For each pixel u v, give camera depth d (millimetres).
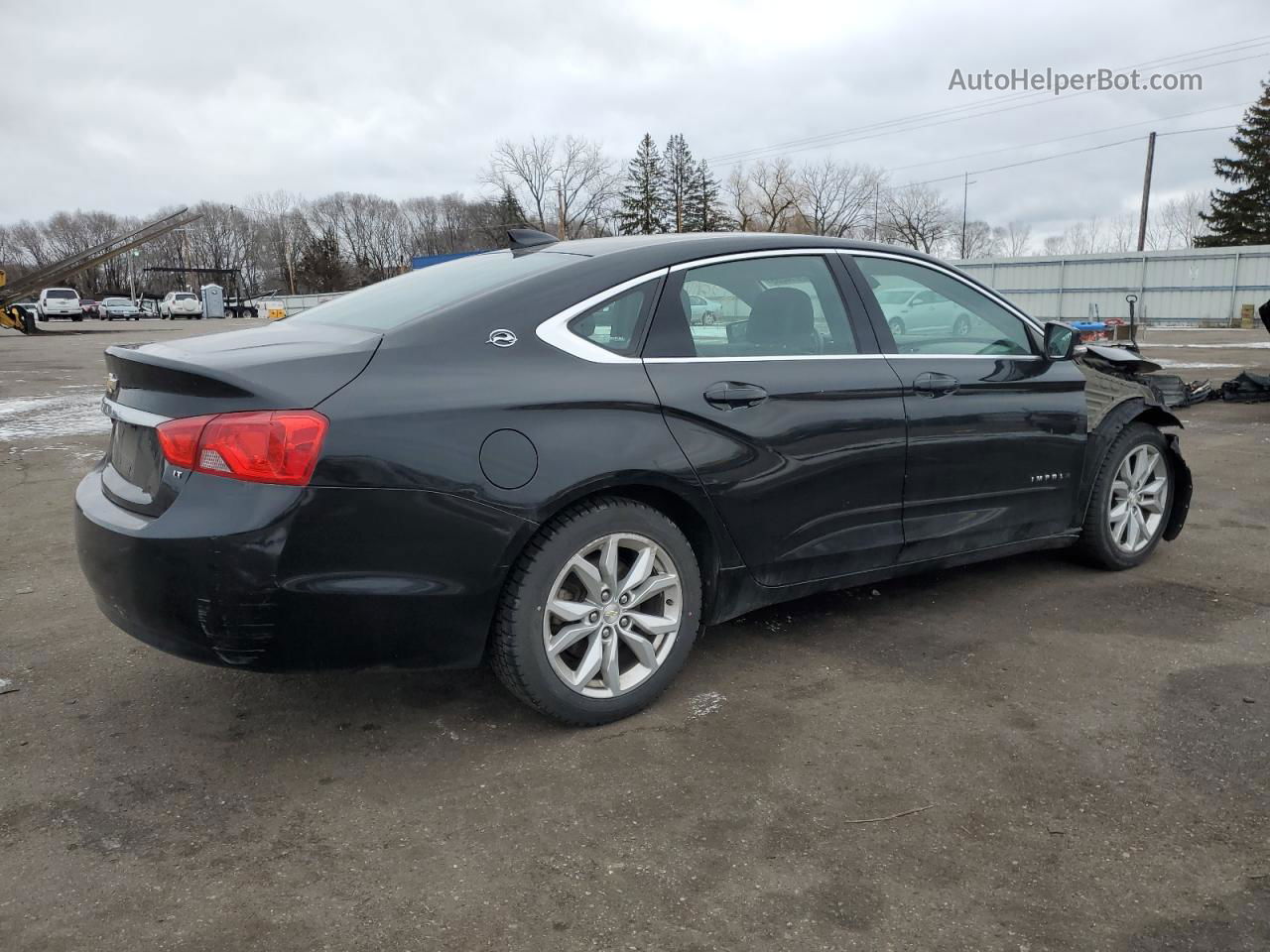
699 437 2900
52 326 43156
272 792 2525
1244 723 2859
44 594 4184
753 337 3152
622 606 2846
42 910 2039
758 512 3059
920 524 3521
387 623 2469
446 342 2619
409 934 1961
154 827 2363
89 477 2910
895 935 1945
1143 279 33812
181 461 2365
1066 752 2695
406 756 2715
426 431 2457
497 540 2551
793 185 58719
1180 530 4598
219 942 1939
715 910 2025
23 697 3119
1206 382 10773
